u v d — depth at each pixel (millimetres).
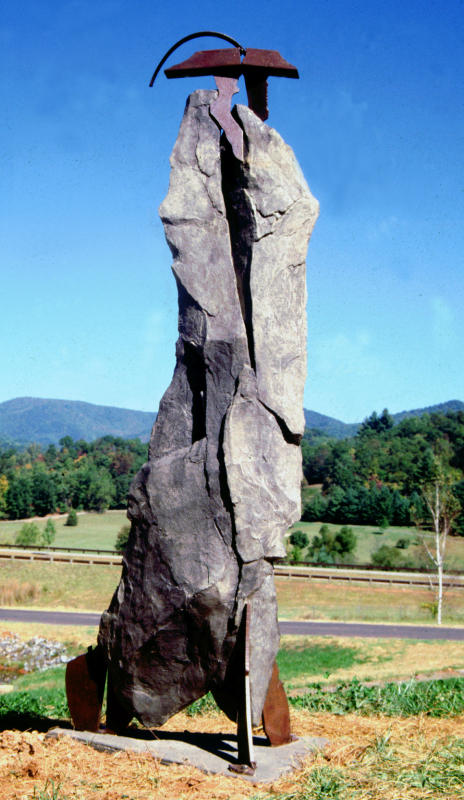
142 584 6762
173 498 6664
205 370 6836
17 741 6996
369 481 96000
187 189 7020
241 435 6566
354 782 5879
